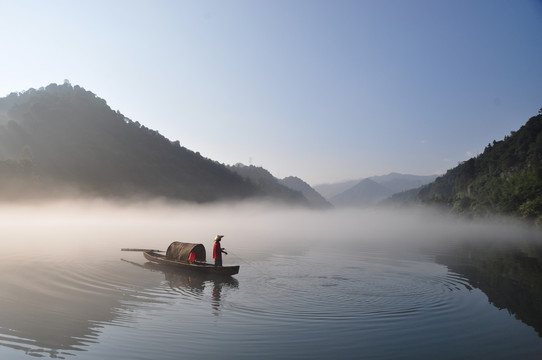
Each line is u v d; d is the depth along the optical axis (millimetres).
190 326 11523
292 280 18797
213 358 9250
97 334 10688
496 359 9523
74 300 14180
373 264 24844
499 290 16938
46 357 9102
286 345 10188
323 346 10172
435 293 16203
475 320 12508
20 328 11023
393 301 14812
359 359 9414
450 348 10195
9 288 15812
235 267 19453
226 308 13547
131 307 13445
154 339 10398
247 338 10633
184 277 19391
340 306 13977
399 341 10617
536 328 11789
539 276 20688
